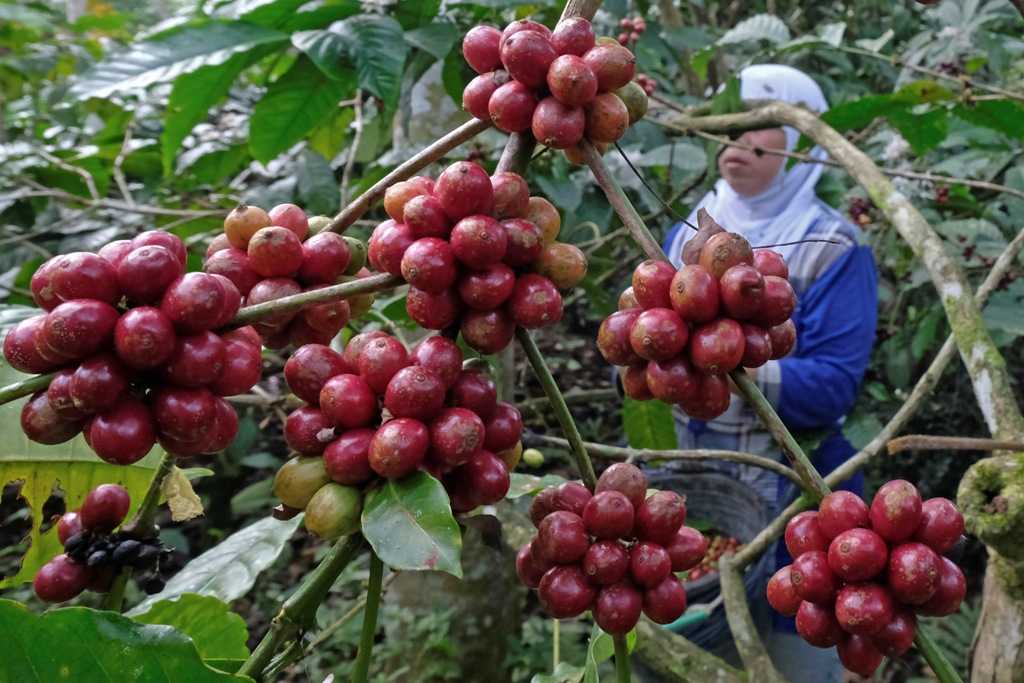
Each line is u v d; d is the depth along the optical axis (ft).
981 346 4.70
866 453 4.91
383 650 9.61
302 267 2.77
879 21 15.03
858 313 8.63
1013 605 3.95
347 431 2.51
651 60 10.21
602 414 14.32
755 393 2.58
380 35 6.32
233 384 2.38
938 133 7.49
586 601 2.71
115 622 2.54
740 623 5.00
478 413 2.65
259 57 6.88
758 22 9.42
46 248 10.11
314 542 13.39
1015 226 8.99
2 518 12.98
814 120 6.86
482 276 2.50
